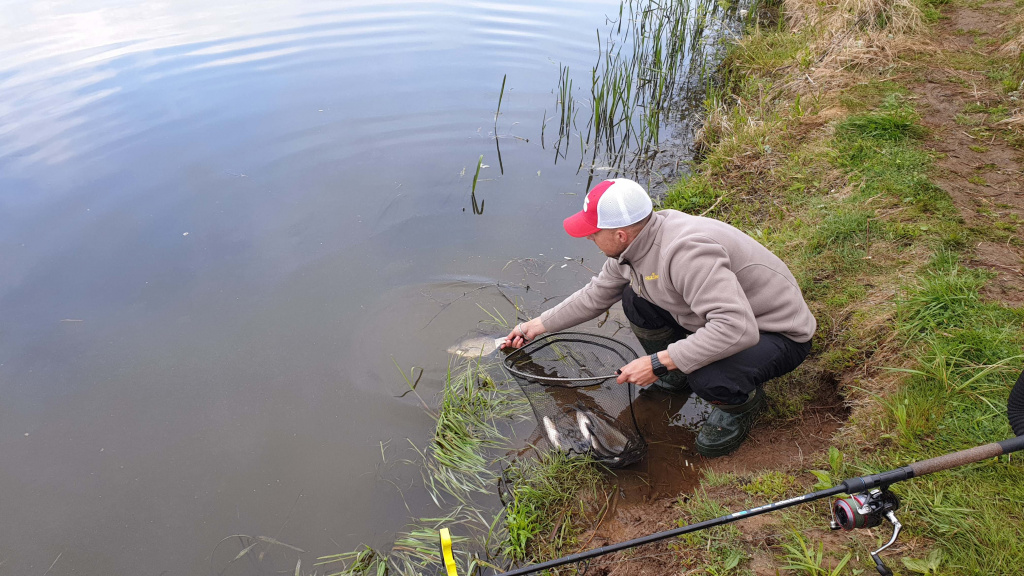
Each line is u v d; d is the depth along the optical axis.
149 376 3.74
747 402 3.01
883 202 4.27
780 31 8.35
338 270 4.62
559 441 3.22
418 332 4.08
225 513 3.01
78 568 2.79
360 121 6.61
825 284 3.78
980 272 3.45
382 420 3.49
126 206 5.24
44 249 4.75
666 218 3.00
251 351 3.92
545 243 4.93
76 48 8.07
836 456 2.66
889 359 3.13
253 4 9.90
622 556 2.62
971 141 4.82
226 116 6.64
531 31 8.76
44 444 3.32
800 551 2.35
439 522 2.97
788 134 5.55
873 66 6.32
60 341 3.96
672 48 7.96
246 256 4.74
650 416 3.49
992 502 2.31
